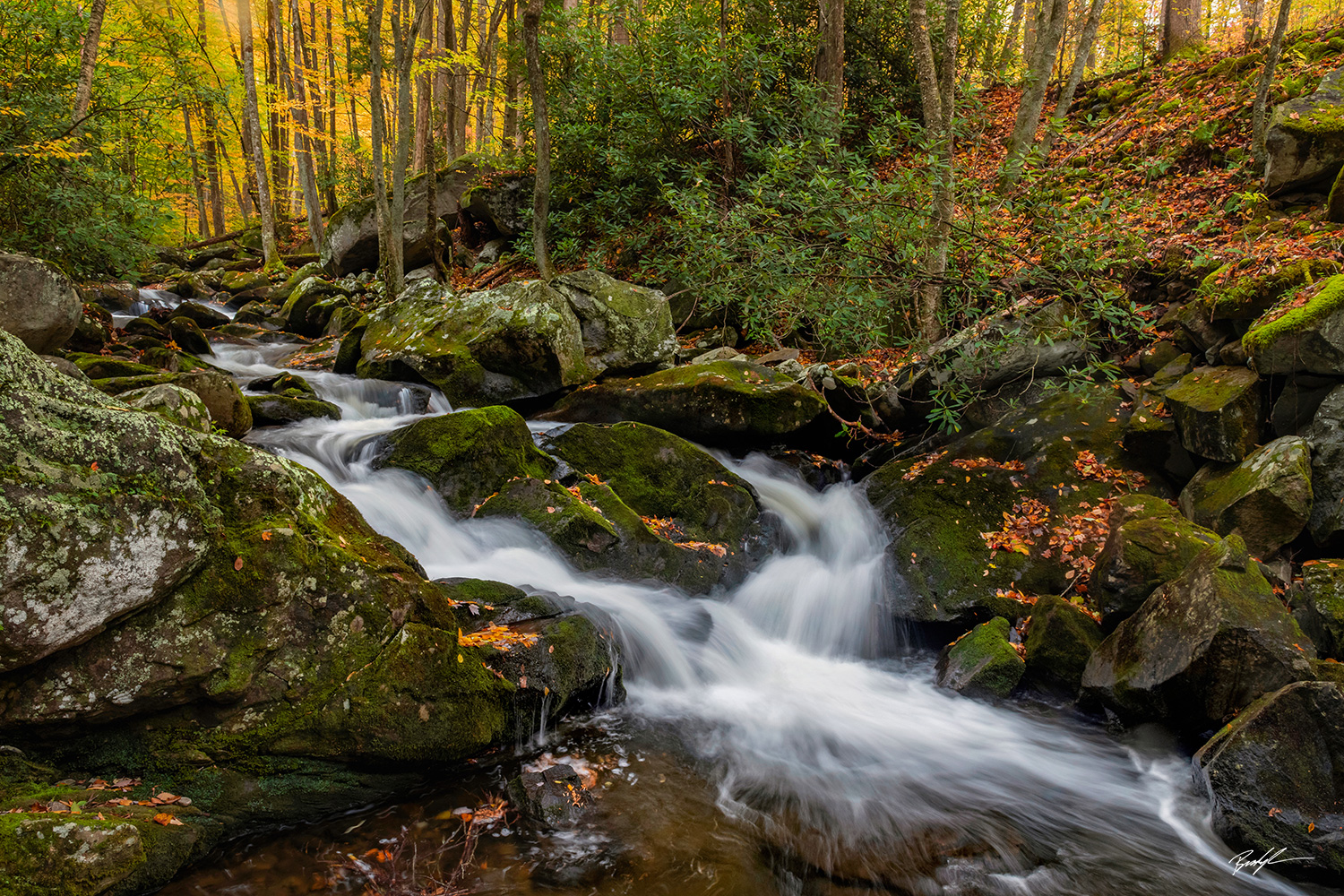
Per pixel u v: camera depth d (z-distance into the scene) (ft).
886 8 47.96
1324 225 24.77
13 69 34.04
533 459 23.21
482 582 16.75
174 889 9.92
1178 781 14.21
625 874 10.82
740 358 32.17
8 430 9.59
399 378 30.17
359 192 75.77
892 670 19.39
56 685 9.96
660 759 14.16
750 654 19.42
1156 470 21.90
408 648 12.30
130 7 51.72
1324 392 18.81
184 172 49.44
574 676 14.69
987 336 24.38
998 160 41.14
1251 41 42.91
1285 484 17.56
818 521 24.66
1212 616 14.40
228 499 11.62
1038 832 12.65
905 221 22.09
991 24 54.24
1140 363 24.68
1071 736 15.99
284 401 25.22
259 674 11.27
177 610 10.74
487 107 77.25
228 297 56.49
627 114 41.52
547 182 40.70
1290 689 12.50
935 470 23.62
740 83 40.29
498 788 12.69
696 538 22.86
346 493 19.67
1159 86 43.04
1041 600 18.60
